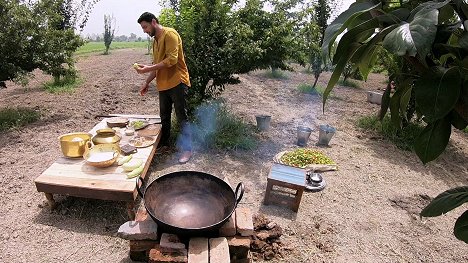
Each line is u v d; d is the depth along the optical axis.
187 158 4.50
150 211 2.54
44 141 4.89
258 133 5.83
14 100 7.05
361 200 3.92
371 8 0.94
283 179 3.47
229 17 5.37
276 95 9.05
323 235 3.21
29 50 5.58
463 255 3.09
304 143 5.45
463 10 0.94
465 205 3.99
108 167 3.34
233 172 4.35
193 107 5.36
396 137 5.96
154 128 4.56
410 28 0.78
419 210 3.79
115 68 12.39
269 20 5.90
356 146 5.62
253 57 5.40
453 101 0.86
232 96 8.55
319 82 11.55
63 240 2.90
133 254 2.67
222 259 2.33
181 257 2.34
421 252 3.10
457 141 6.50
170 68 4.20
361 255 2.99
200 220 2.70
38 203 3.37
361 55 1.10
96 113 6.41
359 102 9.05
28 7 5.67
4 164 4.14
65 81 8.80
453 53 0.94
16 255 2.69
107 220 3.18
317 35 7.57
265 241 2.99
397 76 1.32
